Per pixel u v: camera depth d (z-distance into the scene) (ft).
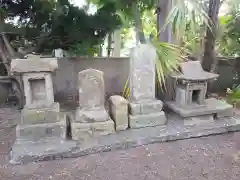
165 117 10.46
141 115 10.13
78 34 13.34
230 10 16.38
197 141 9.61
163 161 8.05
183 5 11.21
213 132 10.21
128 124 10.15
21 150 8.13
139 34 14.46
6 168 7.59
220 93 16.61
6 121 11.83
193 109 10.50
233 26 16.07
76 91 14.80
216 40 16.28
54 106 9.02
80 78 9.29
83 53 14.93
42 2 12.56
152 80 10.21
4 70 14.92
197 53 15.39
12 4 12.35
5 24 12.98
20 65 8.35
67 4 12.70
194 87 10.32
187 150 8.82
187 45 15.31
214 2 14.06
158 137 9.37
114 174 7.32
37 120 8.77
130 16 14.51
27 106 8.83
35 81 9.02
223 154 8.52
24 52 13.83
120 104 9.62
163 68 11.25
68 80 14.56
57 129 8.82
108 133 9.43
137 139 9.09
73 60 14.40
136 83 10.07
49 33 13.24
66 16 12.73
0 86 14.39
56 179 7.05
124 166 7.76
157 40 12.93
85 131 9.07
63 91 14.62
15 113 13.08
